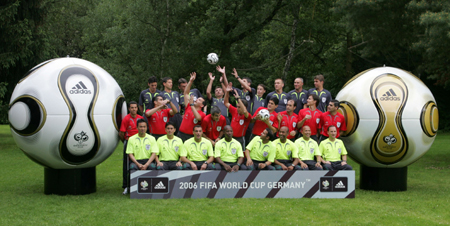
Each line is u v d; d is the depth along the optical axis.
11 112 6.55
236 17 19.94
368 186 7.58
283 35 23.11
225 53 20.72
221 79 8.63
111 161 11.56
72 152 6.47
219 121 7.66
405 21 13.05
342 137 7.55
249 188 6.59
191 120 7.64
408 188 7.71
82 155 6.57
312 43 23.09
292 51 20.94
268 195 6.61
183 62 19.92
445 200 6.59
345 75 24.92
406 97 7.05
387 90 7.10
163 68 19.72
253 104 8.95
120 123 7.00
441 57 12.16
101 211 5.71
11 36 13.84
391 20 13.16
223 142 6.88
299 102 8.63
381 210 5.88
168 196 6.49
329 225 5.11
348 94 7.43
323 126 7.62
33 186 7.78
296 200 6.41
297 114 8.59
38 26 15.12
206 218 5.36
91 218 5.36
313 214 5.60
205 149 6.86
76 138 6.40
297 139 7.33
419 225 5.17
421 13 11.59
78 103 6.38
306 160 7.14
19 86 6.62
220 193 6.55
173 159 6.92
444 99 24.86
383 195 6.99
